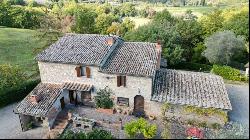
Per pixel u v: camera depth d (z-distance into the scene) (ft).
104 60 102.27
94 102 106.73
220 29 160.76
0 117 107.14
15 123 102.94
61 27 184.14
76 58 102.58
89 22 187.11
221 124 93.56
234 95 117.39
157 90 99.66
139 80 96.94
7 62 166.91
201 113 94.32
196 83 104.01
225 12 167.43
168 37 148.56
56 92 103.35
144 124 84.48
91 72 101.81
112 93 102.58
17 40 199.52
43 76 108.58
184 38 167.02
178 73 109.40
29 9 244.83
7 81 120.88
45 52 108.27
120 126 93.50
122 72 96.84
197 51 162.40
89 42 112.37
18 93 119.03
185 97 96.48
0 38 200.54
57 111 102.32
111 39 108.88
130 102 101.65
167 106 96.58
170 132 90.22
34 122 99.14
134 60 103.19
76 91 107.04
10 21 239.71
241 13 150.71
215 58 143.33
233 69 133.59
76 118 96.32
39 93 103.14
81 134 70.38
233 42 139.33
